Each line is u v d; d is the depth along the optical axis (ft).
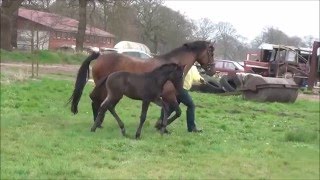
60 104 53.52
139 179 27.20
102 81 39.70
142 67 39.93
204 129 45.32
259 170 31.78
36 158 29.68
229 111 62.80
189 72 42.39
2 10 135.85
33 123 41.09
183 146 36.29
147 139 37.63
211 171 30.40
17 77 73.97
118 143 35.09
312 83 123.13
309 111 72.23
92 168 28.58
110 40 253.03
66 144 33.73
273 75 135.64
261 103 76.69
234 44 288.51
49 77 86.02
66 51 154.20
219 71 141.18
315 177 31.09
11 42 143.02
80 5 168.66
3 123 39.58
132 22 254.47
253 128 49.16
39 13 213.05
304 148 39.37
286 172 31.96
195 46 41.55
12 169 26.86
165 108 39.60
